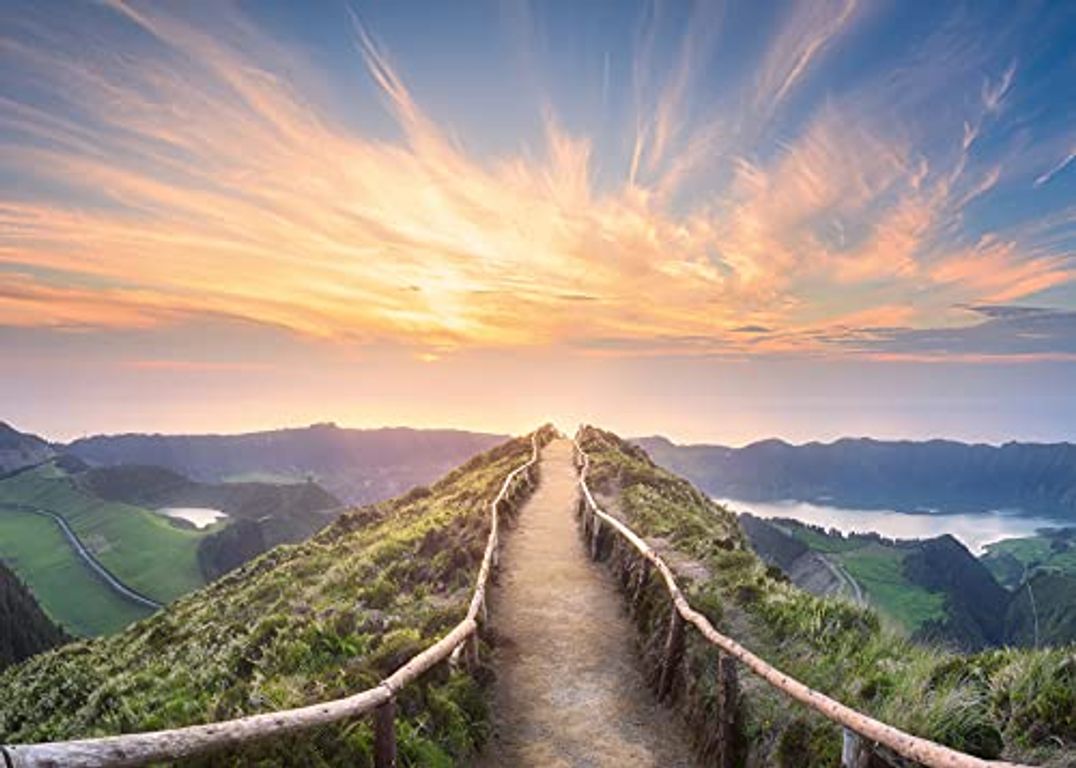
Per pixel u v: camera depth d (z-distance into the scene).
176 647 17.98
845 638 8.98
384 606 15.68
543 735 9.52
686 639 10.55
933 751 4.95
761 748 7.59
